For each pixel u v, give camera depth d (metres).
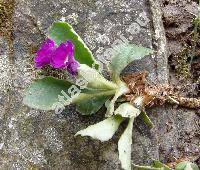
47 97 0.14
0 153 0.15
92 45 0.17
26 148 0.15
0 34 0.17
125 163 0.14
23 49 0.17
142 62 0.16
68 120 0.16
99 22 0.17
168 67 0.17
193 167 0.15
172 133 0.16
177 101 0.16
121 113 0.14
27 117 0.16
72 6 0.17
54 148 0.15
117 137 0.15
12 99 0.16
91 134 0.14
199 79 0.17
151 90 0.15
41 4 0.17
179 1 0.19
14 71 0.16
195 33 0.18
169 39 0.18
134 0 0.18
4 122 0.16
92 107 0.15
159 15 0.17
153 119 0.16
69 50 0.14
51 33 0.15
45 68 0.16
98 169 0.15
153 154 0.15
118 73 0.15
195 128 0.16
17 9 0.17
